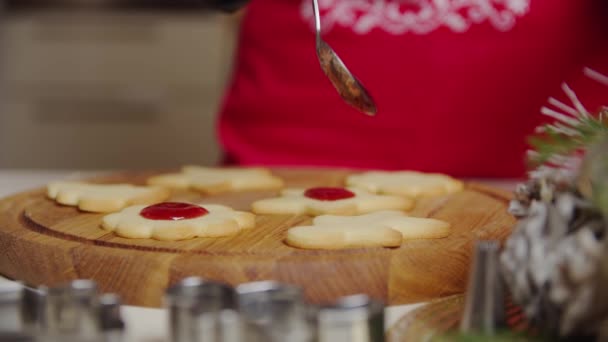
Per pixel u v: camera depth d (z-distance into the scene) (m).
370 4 1.03
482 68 1.03
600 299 0.54
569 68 1.03
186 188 0.85
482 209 0.78
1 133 2.07
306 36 1.05
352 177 0.86
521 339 0.57
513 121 1.04
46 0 2.07
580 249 0.55
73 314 0.55
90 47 2.04
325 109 1.06
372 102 0.71
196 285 0.55
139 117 2.07
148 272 0.65
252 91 1.09
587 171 0.57
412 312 0.61
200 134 2.07
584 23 1.02
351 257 0.66
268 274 0.65
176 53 2.04
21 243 0.69
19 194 0.82
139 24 2.03
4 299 0.57
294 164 1.08
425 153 1.05
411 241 0.69
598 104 1.03
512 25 1.02
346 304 0.54
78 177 0.98
